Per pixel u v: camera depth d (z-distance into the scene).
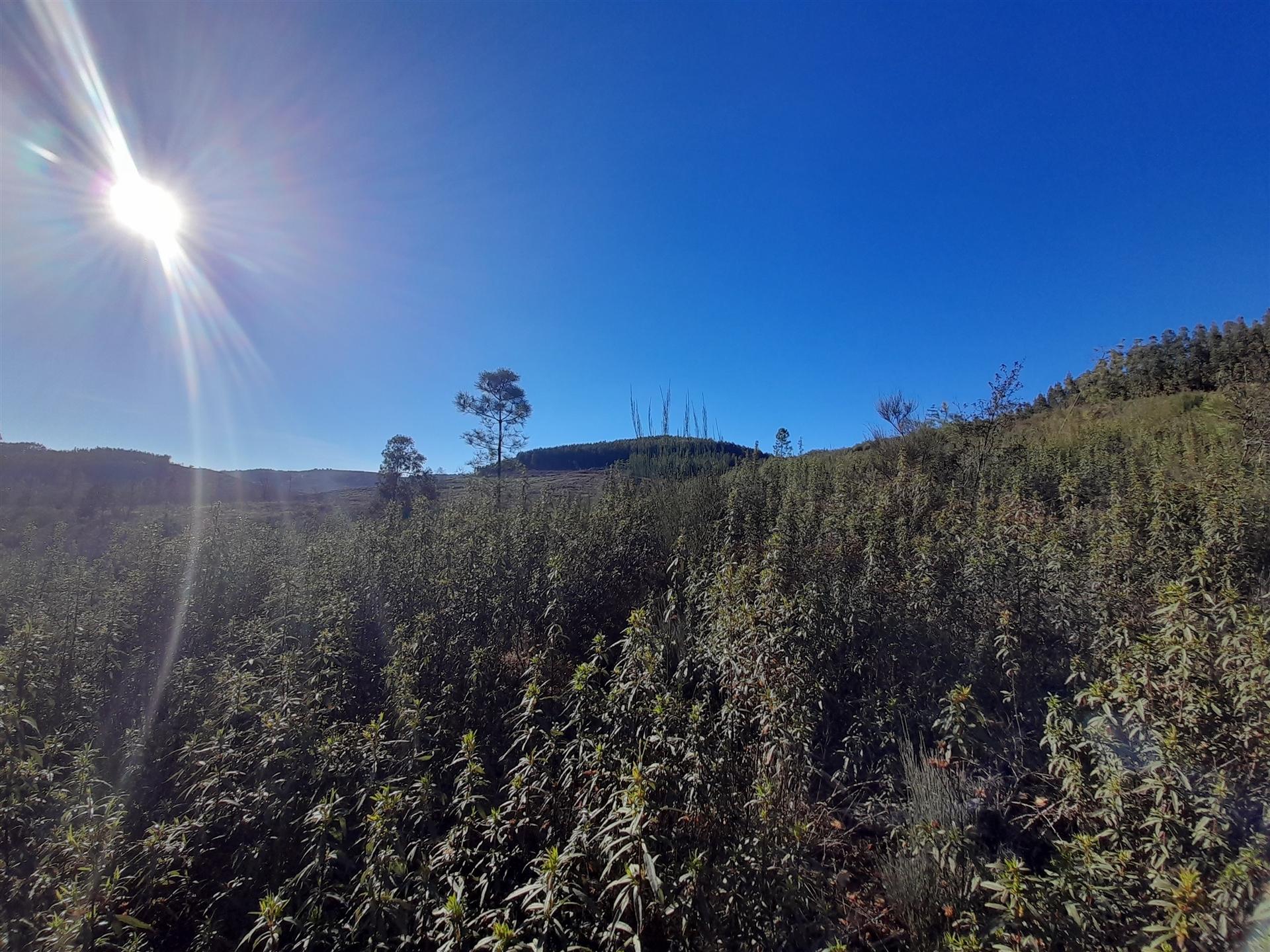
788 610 3.60
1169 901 2.06
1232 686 2.68
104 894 2.53
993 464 9.99
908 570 4.83
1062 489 8.18
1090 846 2.32
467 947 2.38
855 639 4.24
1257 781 2.50
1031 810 3.20
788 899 2.36
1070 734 2.79
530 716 3.57
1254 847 2.23
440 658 4.68
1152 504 6.36
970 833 2.75
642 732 2.87
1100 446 11.41
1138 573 4.66
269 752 3.21
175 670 4.63
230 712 3.49
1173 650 2.75
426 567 6.06
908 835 2.82
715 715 3.19
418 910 2.50
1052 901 2.13
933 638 4.29
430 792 2.90
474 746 3.08
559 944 2.31
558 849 2.58
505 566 5.87
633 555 6.48
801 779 3.11
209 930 2.69
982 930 2.29
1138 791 2.48
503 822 2.77
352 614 5.08
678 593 5.46
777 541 4.68
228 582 6.51
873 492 8.09
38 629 4.33
